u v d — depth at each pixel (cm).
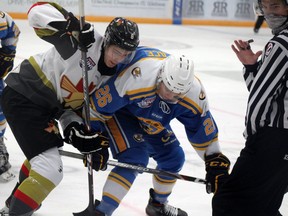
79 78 332
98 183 466
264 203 299
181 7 1938
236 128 672
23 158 518
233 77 1018
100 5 1773
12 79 345
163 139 372
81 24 312
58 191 442
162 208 402
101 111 340
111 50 318
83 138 323
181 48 1344
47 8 330
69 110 355
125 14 1836
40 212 399
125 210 414
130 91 328
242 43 328
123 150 353
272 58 271
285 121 280
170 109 343
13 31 440
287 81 274
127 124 359
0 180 455
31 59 351
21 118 329
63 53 326
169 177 382
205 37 1622
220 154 352
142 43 1371
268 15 286
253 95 280
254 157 290
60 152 340
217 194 307
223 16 2012
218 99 830
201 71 1064
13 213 317
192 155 555
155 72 329
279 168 289
